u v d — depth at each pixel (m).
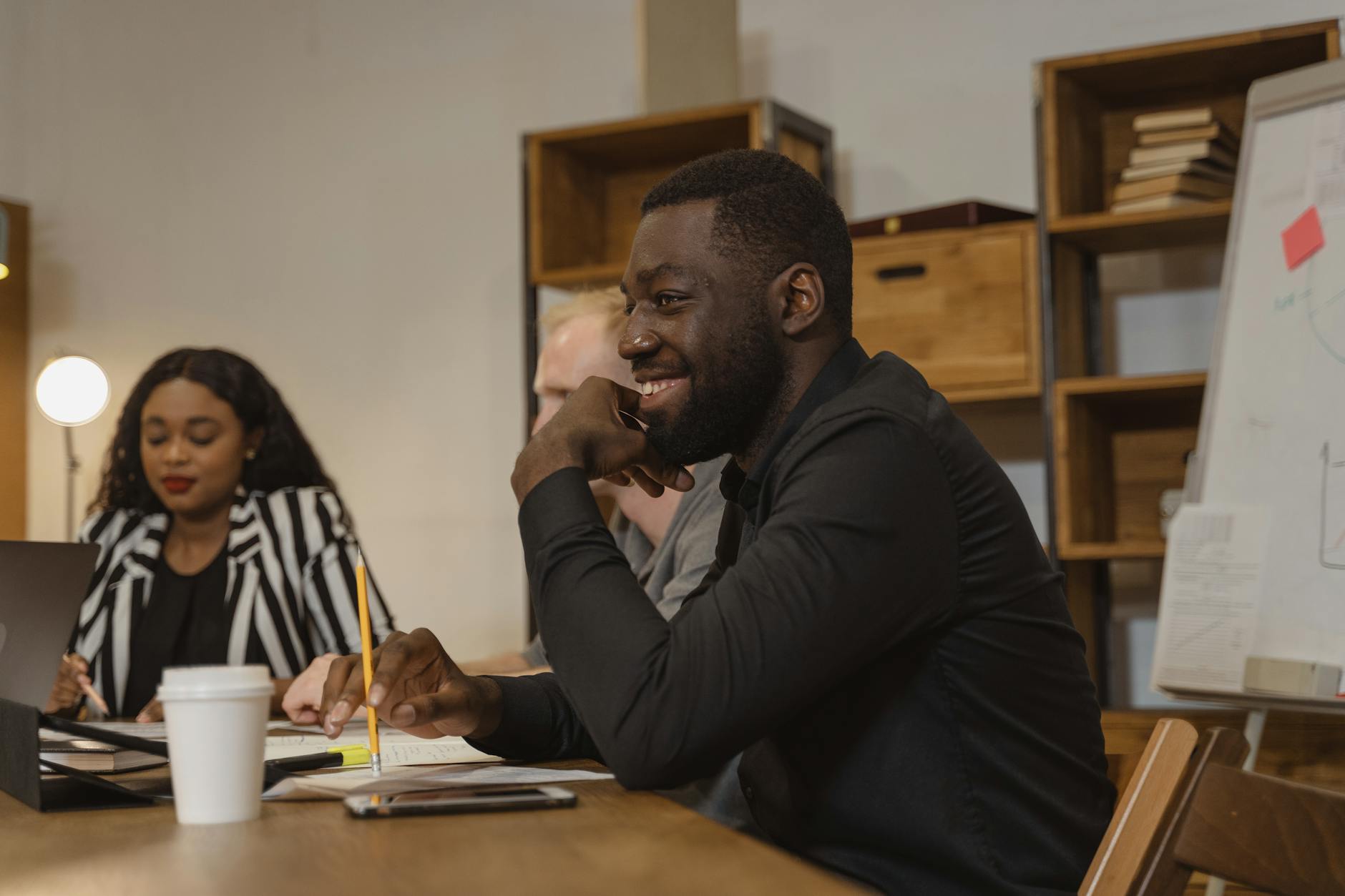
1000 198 3.23
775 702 0.91
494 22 3.92
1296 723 2.32
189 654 2.51
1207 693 2.12
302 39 4.18
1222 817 0.85
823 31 3.44
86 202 4.46
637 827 0.77
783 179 1.11
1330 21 2.57
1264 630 2.06
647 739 0.89
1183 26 3.08
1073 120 2.86
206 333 4.25
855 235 2.90
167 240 4.33
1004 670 1.02
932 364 2.80
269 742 1.35
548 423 1.08
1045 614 1.05
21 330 4.43
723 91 3.25
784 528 0.95
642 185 3.54
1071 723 1.06
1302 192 2.20
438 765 1.12
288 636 2.52
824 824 1.02
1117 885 0.86
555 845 0.71
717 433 1.11
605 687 0.91
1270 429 2.14
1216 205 2.59
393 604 3.90
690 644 0.91
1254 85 2.31
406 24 4.04
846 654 0.94
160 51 4.39
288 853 0.70
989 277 2.77
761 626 0.91
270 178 4.20
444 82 3.97
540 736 1.17
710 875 0.63
